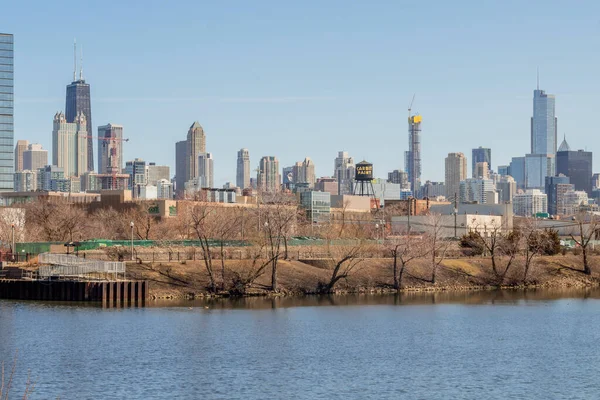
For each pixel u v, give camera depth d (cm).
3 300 18138
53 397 10894
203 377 11869
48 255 19162
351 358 13112
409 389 11381
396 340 14500
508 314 17362
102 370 12194
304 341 14288
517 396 11088
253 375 12025
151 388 11325
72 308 17125
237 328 15325
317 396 11025
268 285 19750
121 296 18125
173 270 19525
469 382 11756
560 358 13225
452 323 16200
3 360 12725
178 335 14588
